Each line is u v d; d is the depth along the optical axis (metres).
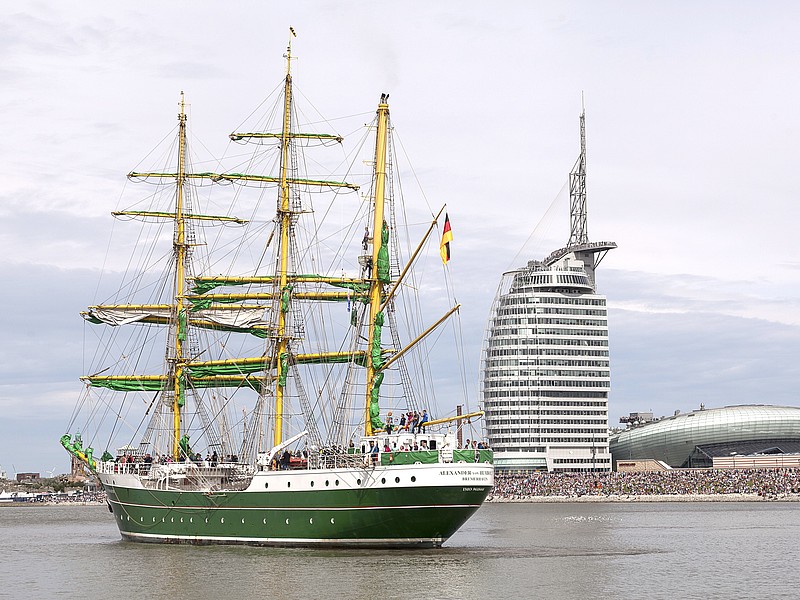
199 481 131.62
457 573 102.62
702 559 124.19
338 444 130.12
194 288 148.88
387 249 133.12
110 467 146.75
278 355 138.88
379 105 134.88
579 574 106.12
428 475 111.88
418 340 130.38
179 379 148.62
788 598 91.75
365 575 100.38
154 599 90.06
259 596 89.88
